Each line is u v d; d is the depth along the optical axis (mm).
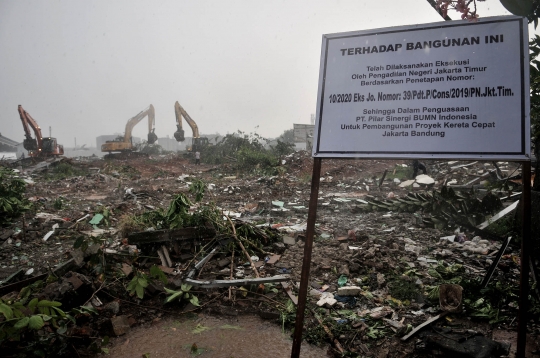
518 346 2402
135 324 3959
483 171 13445
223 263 5191
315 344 3529
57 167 23062
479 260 5328
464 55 2490
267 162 21203
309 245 2701
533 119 4352
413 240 6438
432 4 2787
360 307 4102
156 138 39125
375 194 11805
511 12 2717
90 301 4180
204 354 3422
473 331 3436
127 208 9984
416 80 2582
